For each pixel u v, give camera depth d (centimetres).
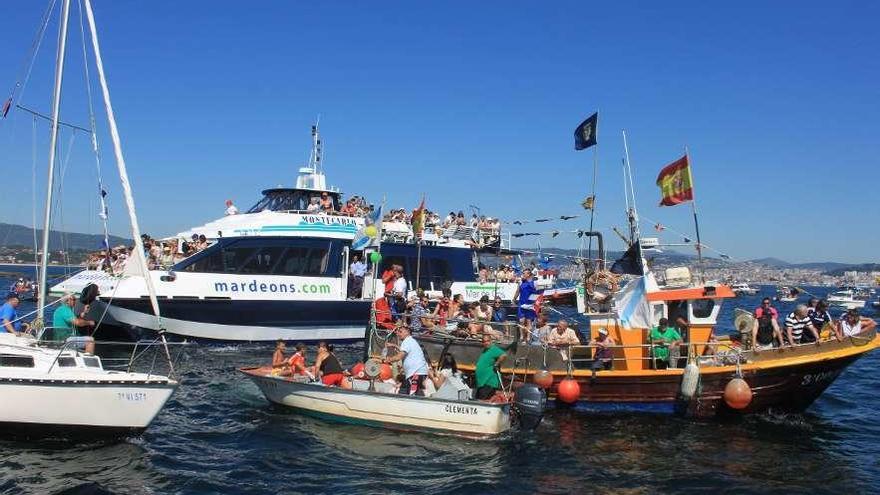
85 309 1581
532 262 3228
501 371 1672
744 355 1634
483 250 3077
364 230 2236
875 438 1516
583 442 1423
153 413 1297
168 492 1076
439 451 1330
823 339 1709
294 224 2595
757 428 1570
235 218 2655
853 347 1633
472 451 1338
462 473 1211
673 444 1427
